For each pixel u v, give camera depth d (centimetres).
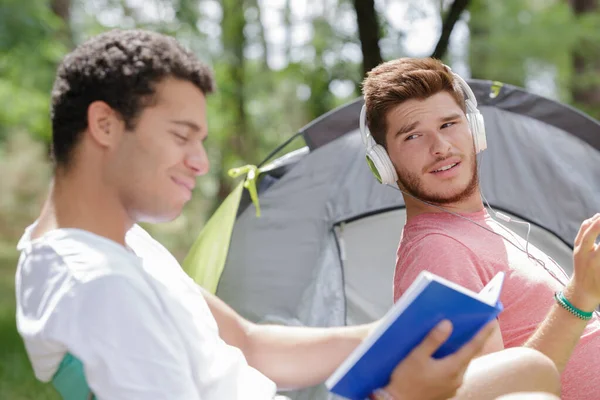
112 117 122
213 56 766
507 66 727
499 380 127
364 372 117
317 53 591
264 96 838
